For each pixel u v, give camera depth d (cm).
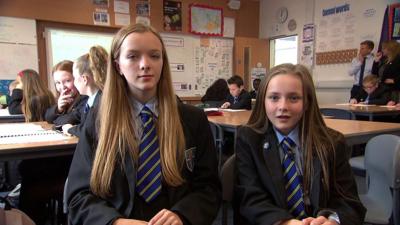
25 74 256
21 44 438
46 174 175
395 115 348
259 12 653
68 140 151
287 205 112
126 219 96
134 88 111
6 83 430
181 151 111
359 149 229
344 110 301
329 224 95
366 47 450
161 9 543
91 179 104
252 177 117
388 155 136
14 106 288
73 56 485
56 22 467
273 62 658
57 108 221
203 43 589
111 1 501
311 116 120
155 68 108
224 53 613
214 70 605
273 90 119
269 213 105
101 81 163
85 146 111
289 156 117
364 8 476
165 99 114
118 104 110
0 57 425
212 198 111
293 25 589
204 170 116
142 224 93
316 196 110
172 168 107
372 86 409
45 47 462
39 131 181
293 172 115
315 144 117
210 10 588
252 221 110
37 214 170
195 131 118
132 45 106
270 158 117
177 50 564
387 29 450
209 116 294
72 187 108
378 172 146
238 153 124
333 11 518
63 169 178
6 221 91
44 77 462
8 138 157
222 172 121
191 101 584
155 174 106
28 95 251
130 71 107
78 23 479
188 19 570
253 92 471
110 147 105
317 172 112
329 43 528
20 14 435
